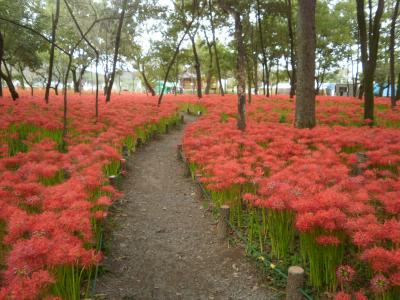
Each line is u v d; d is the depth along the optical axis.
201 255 5.67
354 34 32.47
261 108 17.52
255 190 6.21
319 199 4.50
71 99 22.67
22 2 18.92
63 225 4.16
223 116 15.43
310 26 11.76
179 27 25.81
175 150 12.94
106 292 4.61
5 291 3.21
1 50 16.73
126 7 17.75
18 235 3.96
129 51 32.81
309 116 11.86
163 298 4.59
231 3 13.45
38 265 3.44
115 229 6.46
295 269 4.19
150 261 5.48
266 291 4.65
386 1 22.55
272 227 5.20
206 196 7.88
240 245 5.82
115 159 8.41
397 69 33.59
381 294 3.71
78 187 5.39
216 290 4.76
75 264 3.89
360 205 4.45
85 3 18.14
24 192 5.16
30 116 12.38
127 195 8.37
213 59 40.66
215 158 8.05
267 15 24.55
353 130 10.51
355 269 4.62
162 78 47.09
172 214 7.38
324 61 36.66
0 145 8.77
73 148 8.28
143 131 13.57
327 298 4.23
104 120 13.59
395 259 3.49
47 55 33.34
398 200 4.64
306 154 8.01
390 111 15.73
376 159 7.18
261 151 8.30
